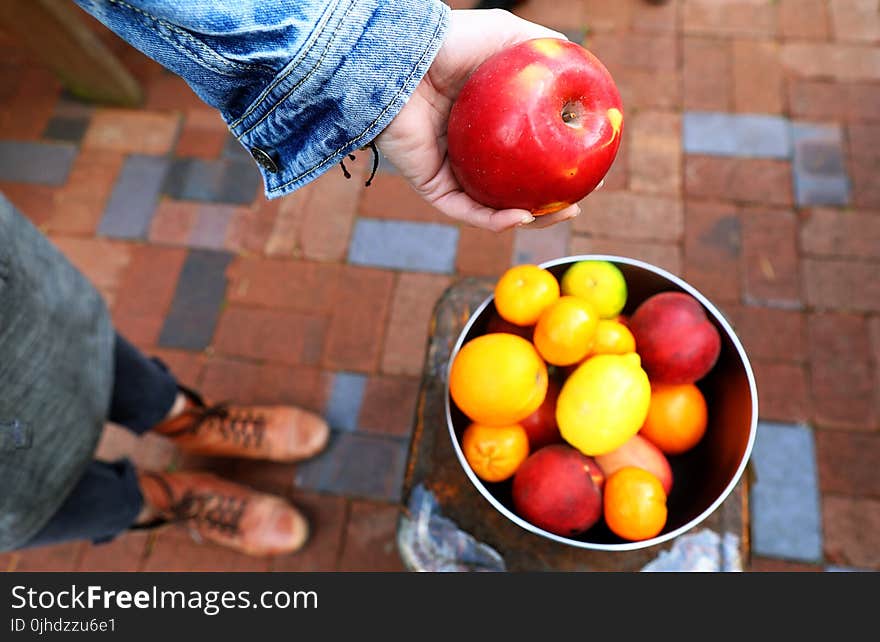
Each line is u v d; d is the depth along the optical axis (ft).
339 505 5.43
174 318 6.09
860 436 5.20
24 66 7.23
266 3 2.35
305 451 5.41
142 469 5.66
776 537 4.99
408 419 5.62
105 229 6.47
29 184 6.70
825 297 5.65
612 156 2.66
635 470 2.67
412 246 6.12
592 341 2.72
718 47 6.62
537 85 2.48
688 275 5.83
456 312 3.59
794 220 5.92
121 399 4.18
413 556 3.10
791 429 5.26
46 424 3.18
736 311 5.67
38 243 3.23
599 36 6.75
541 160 2.52
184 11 2.30
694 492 2.76
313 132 2.79
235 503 5.11
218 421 5.20
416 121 2.90
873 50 6.48
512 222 2.83
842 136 6.18
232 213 6.42
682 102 6.43
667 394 2.83
